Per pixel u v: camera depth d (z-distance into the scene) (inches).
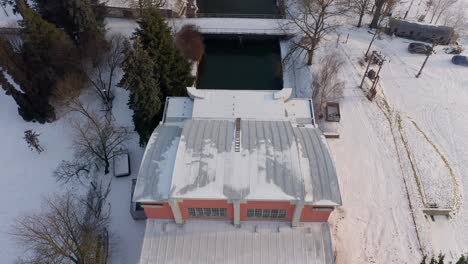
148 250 1353.3
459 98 2139.5
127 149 1909.4
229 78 2491.4
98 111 2133.4
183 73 1881.2
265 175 1311.5
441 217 1667.1
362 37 2551.7
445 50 2438.5
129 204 1733.5
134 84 1608.0
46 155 1931.6
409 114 2064.5
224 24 2716.5
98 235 1517.0
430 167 1813.5
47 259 1472.7
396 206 1668.3
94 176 1830.7
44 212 1702.8
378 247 1544.0
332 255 1325.0
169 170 1363.2
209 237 1379.2
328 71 2172.7
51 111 2031.3
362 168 1802.4
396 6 2810.0
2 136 2009.1
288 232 1382.9
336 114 1984.5
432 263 1230.9
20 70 1852.9
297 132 1496.1
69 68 2046.0
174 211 1339.8
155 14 1729.8
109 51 2255.2
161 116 1787.6
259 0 3051.2
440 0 2785.4
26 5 1904.5
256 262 1317.7
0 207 1745.8
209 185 1291.8
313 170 1338.6
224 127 1493.6
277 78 2482.8
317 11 2365.9
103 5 2345.0
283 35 2652.6
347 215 1636.3
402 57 2390.5
